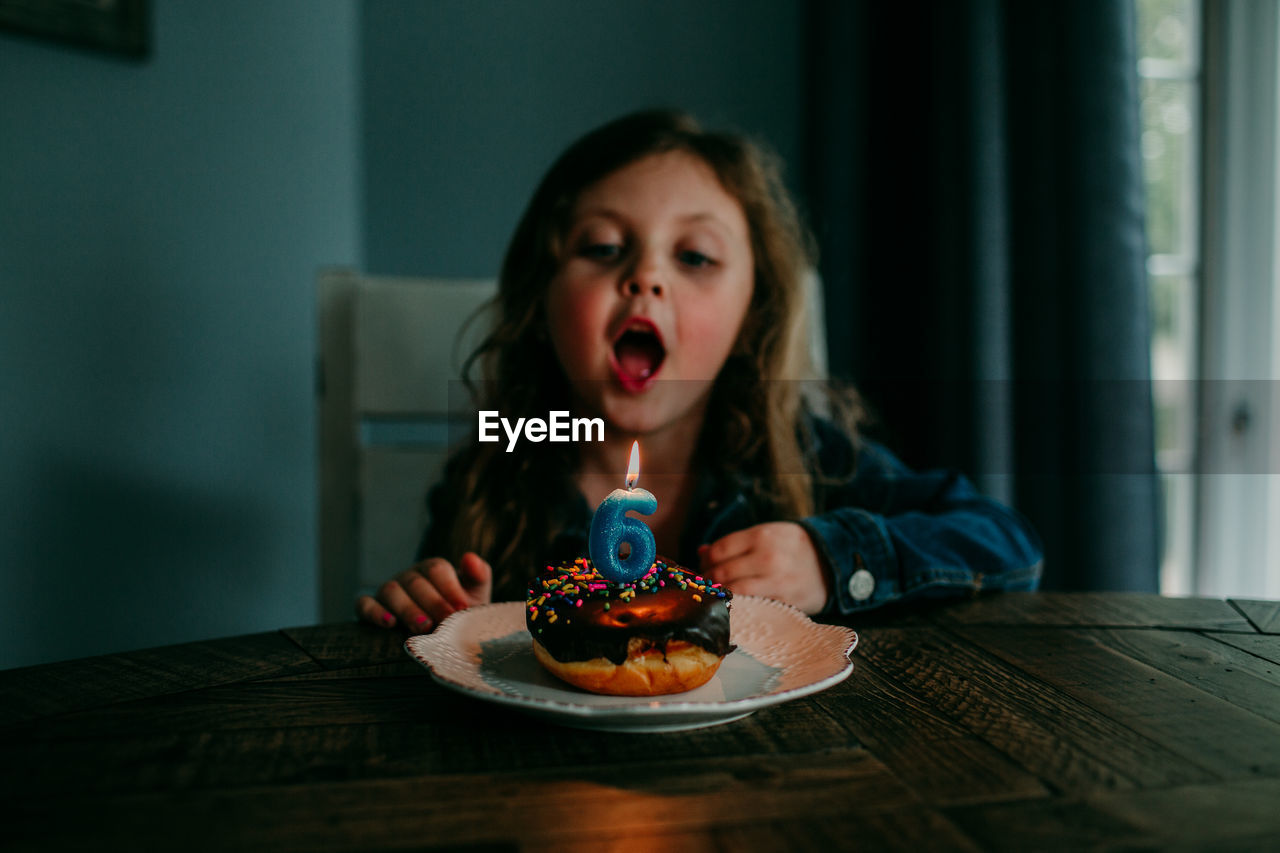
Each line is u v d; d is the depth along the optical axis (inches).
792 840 11.3
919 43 38.0
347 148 39.9
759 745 14.1
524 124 41.1
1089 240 36.1
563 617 15.3
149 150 34.9
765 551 19.7
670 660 15.0
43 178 32.8
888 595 20.0
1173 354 43.6
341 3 39.3
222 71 36.4
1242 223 42.7
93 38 33.1
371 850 11.0
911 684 16.1
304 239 38.9
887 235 39.0
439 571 19.4
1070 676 16.4
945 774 13.2
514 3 40.6
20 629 33.1
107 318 34.3
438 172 40.9
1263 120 42.1
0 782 12.9
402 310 32.2
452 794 12.6
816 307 32.6
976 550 21.3
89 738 14.2
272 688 15.9
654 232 25.8
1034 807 12.2
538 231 27.5
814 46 40.0
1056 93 36.5
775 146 41.9
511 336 28.1
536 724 14.7
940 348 37.0
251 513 38.2
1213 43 42.4
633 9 41.1
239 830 11.5
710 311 25.8
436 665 15.1
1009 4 37.0
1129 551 36.3
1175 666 16.9
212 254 36.5
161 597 36.1
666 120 28.3
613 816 12.0
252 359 37.9
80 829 11.5
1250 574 43.2
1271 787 12.8
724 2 41.4
